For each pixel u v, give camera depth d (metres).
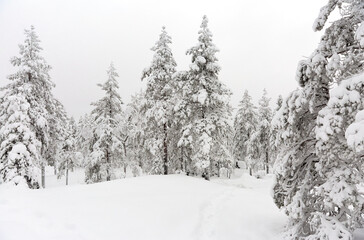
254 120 42.31
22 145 18.09
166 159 24.22
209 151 21.09
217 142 23.00
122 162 28.61
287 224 8.85
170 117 23.64
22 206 10.12
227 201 14.14
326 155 7.68
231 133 25.98
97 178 27.42
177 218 10.50
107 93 27.67
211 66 22.31
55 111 23.39
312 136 8.94
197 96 21.84
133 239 8.54
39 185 18.69
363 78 6.90
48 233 8.20
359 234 8.84
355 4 8.36
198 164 21.11
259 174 38.31
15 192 12.30
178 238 8.85
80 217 9.77
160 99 24.08
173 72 24.28
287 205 8.77
